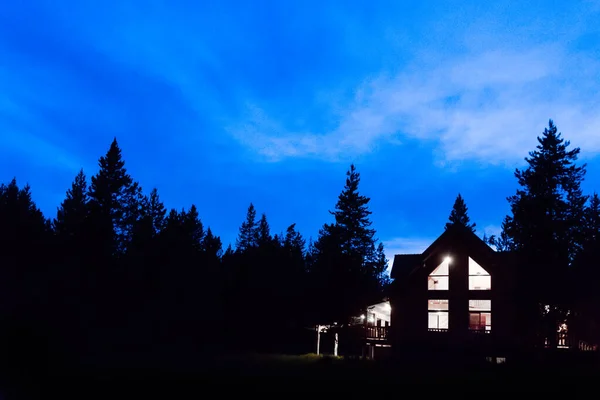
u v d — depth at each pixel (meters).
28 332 27.56
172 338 47.19
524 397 21.28
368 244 44.31
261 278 48.62
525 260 34.56
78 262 44.34
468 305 36.47
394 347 34.78
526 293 33.84
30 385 21.69
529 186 35.66
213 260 57.16
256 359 35.31
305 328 44.59
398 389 22.38
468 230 37.62
